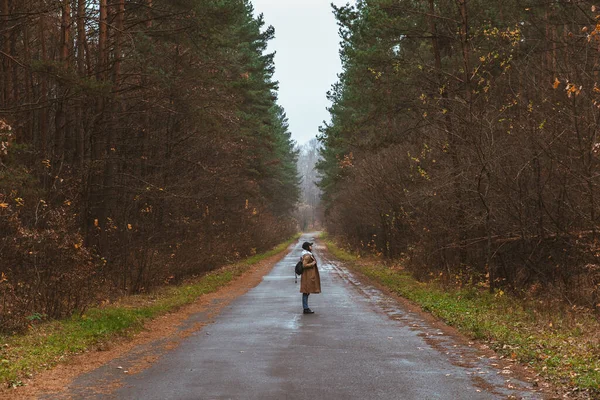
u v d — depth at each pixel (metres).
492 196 16.75
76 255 12.75
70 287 12.67
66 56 17.88
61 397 6.53
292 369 7.93
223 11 20.41
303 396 6.50
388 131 23.11
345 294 18.97
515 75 17.59
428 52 24.59
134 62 20.33
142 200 21.14
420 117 20.75
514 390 6.73
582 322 11.69
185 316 13.93
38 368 7.90
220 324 12.51
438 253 21.81
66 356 8.81
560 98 14.68
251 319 13.32
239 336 10.88
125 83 20.62
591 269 13.84
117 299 15.86
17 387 6.97
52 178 17.25
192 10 19.73
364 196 32.09
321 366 8.12
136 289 18.16
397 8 20.73
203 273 27.09
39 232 12.51
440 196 18.64
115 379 7.39
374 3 21.69
